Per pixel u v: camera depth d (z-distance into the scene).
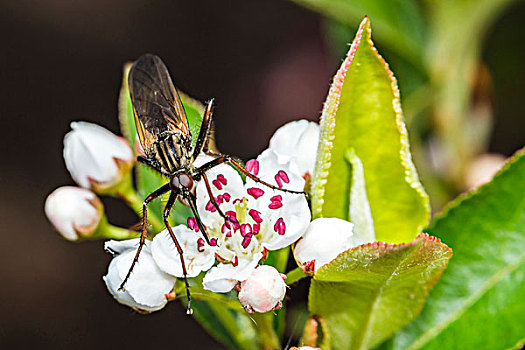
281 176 0.17
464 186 0.21
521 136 0.23
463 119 0.21
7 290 0.28
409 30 0.20
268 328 0.17
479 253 0.18
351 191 0.17
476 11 0.20
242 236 0.17
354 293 0.17
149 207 0.18
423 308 0.18
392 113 0.17
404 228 0.17
